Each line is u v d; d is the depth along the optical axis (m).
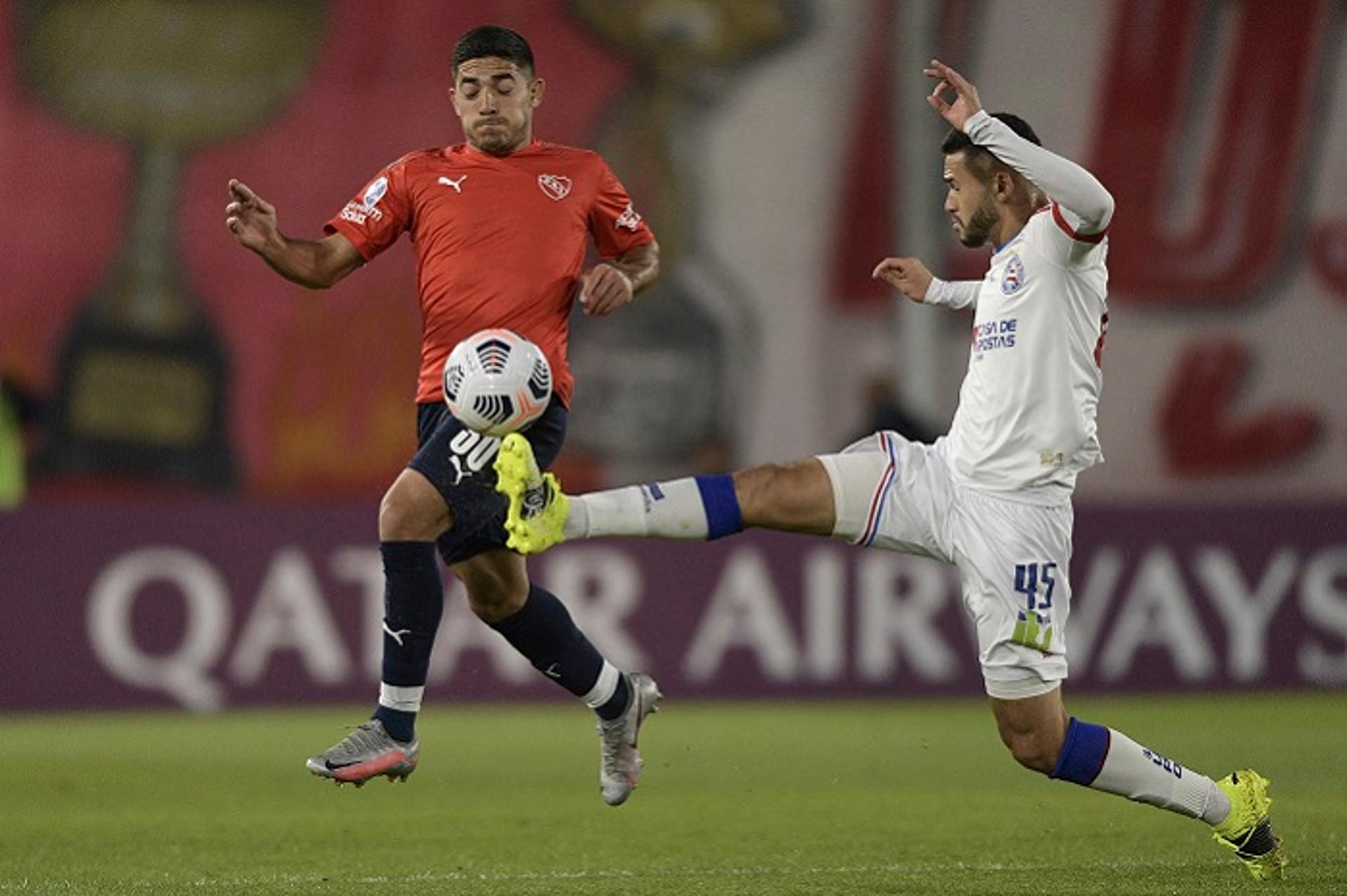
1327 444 58.91
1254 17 58.94
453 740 39.31
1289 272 59.00
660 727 41.16
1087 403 19.73
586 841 24.97
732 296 58.09
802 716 43.31
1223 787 20.31
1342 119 59.03
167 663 44.12
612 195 21.72
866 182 58.59
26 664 43.62
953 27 58.66
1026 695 19.72
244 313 57.41
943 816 27.27
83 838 25.88
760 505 19.66
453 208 20.78
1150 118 59.06
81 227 57.53
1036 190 19.91
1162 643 46.53
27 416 49.56
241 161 58.34
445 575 45.34
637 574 45.31
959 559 19.78
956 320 57.91
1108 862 22.28
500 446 19.64
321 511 44.88
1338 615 47.16
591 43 58.72
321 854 24.03
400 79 58.94
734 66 58.66
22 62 57.81
